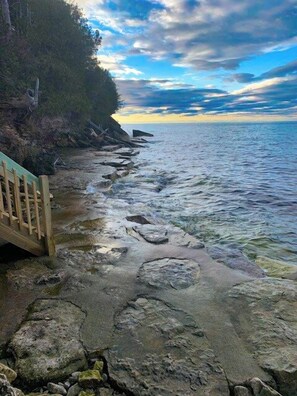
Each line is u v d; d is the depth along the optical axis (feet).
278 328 9.59
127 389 7.42
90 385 7.59
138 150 92.48
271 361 8.21
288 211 29.48
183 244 17.65
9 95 45.88
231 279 13.12
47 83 65.36
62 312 10.46
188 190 38.42
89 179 37.88
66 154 65.10
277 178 47.34
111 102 127.75
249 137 184.65
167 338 9.14
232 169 55.98
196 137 184.44
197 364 8.12
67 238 18.17
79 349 8.63
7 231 13.35
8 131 37.83
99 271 13.76
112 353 8.54
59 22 79.92
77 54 86.48
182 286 12.50
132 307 10.86
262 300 11.27
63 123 69.87
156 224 21.85
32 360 8.20
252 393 7.32
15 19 67.15
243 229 23.91
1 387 6.28
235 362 8.20
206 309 10.75
